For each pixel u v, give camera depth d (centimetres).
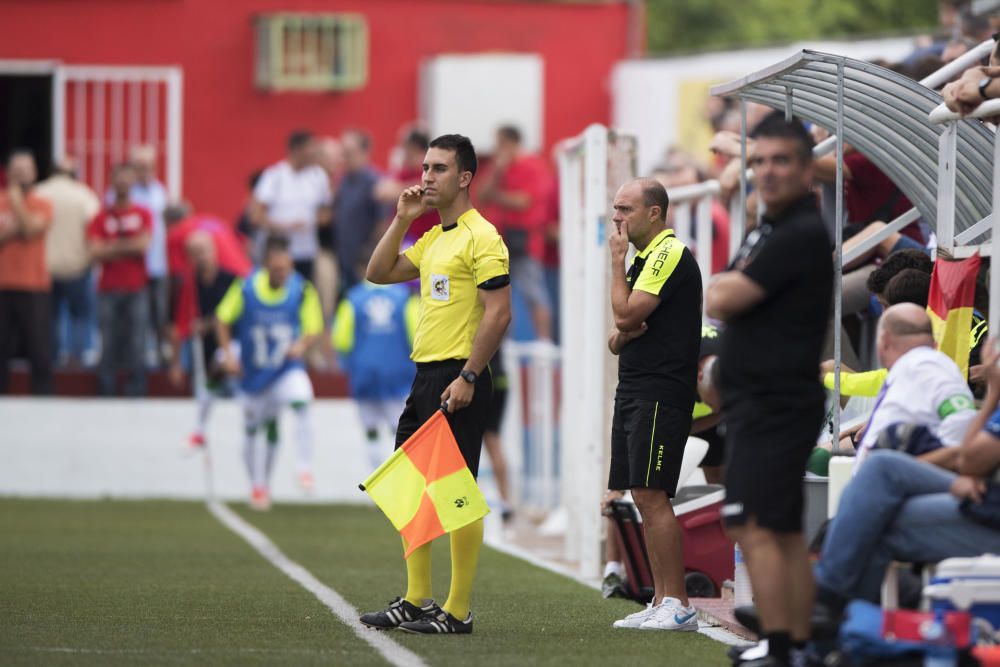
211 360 6112
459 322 2838
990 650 2175
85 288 6706
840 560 2325
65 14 8038
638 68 8262
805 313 2220
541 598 3388
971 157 3038
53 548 4294
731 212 3859
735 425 2253
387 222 6531
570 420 4300
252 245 6875
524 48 8594
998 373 2319
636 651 2614
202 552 4272
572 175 4281
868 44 6806
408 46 8500
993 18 3291
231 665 2414
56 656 2495
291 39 8256
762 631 2262
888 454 2342
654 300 2864
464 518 2770
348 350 5559
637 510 3169
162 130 8062
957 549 2306
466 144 2855
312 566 3966
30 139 7969
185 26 8162
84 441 6247
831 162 3569
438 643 2680
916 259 2950
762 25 11588
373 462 5562
